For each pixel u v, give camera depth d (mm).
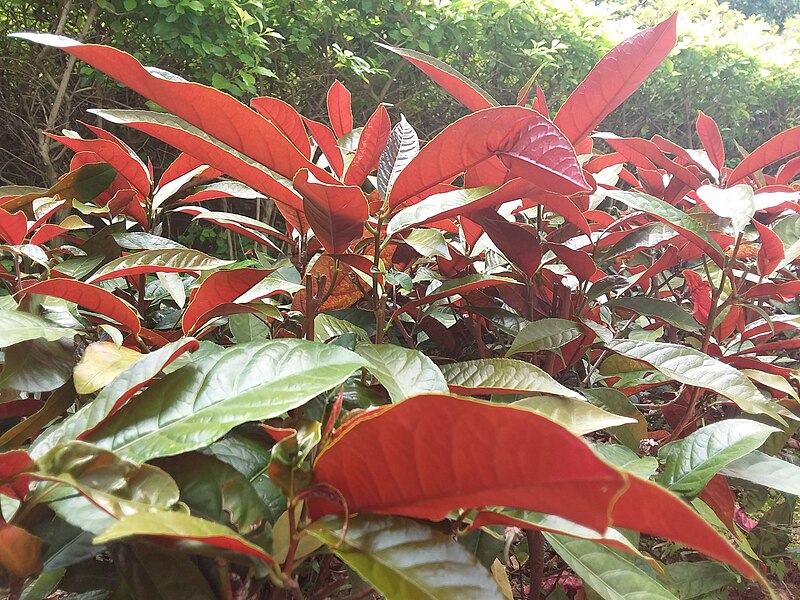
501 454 373
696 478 831
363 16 3354
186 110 735
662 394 1656
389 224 847
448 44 3562
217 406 566
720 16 5234
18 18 3109
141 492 459
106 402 593
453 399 358
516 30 3611
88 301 825
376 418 403
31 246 1024
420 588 439
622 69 889
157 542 462
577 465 327
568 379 1364
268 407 541
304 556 515
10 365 747
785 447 1708
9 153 3252
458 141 716
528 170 733
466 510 552
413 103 3727
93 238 1174
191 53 2953
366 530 479
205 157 794
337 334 1036
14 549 442
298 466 477
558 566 1258
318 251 1106
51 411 770
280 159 800
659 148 1507
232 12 2844
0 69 3104
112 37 3131
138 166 1200
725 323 1309
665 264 1311
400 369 767
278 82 3387
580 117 982
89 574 681
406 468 436
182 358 792
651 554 1364
